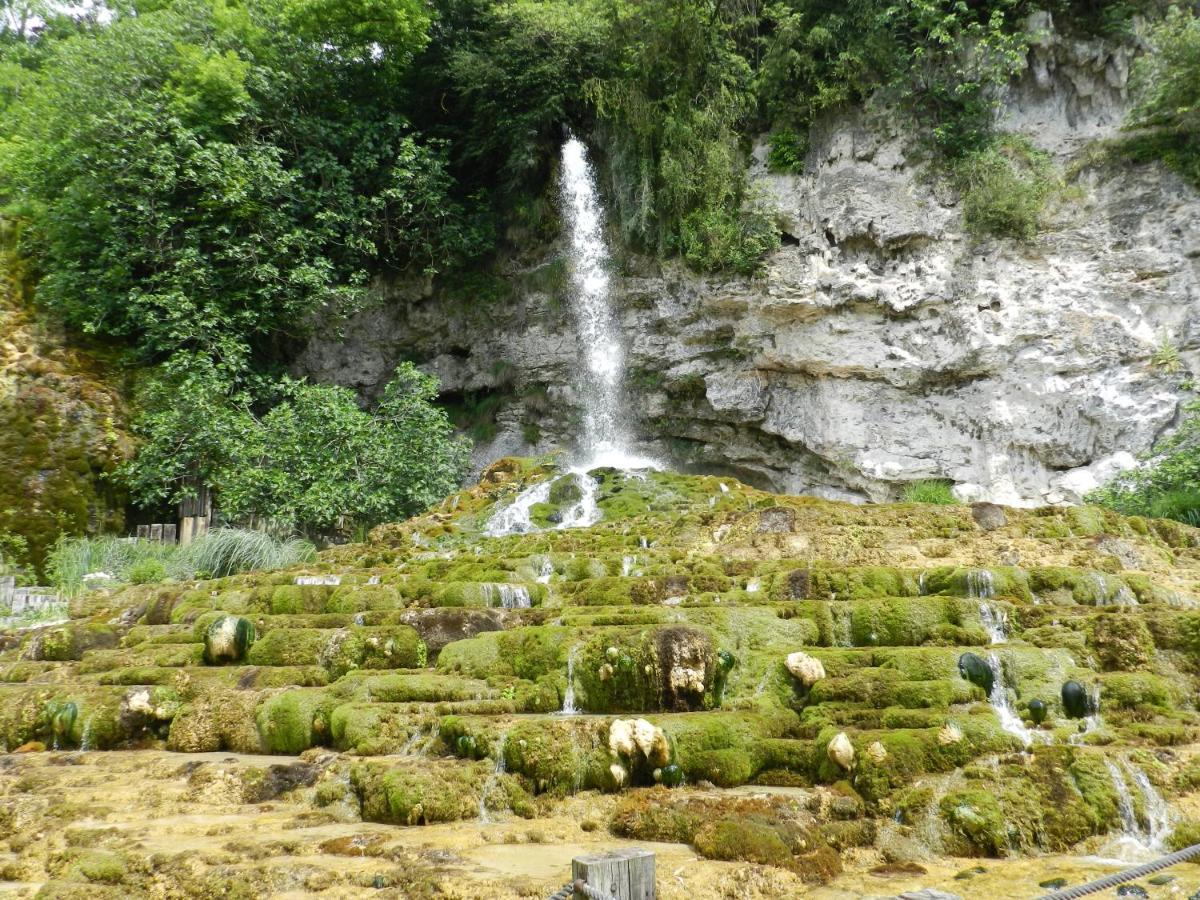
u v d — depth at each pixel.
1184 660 6.55
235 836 5.33
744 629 7.11
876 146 15.52
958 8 14.90
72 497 14.54
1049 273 14.59
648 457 17.59
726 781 5.71
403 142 17.42
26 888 4.88
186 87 16.52
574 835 5.30
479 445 18.66
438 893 4.39
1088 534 9.19
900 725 5.77
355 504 14.23
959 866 4.87
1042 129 15.37
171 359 15.38
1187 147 14.20
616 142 17.28
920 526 9.73
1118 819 5.13
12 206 17.28
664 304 17.08
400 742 6.39
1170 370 13.59
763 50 16.97
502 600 8.72
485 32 18.23
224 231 16.19
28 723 7.64
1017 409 14.51
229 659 8.25
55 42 18.94
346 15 17.22
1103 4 15.31
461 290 18.94
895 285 15.16
